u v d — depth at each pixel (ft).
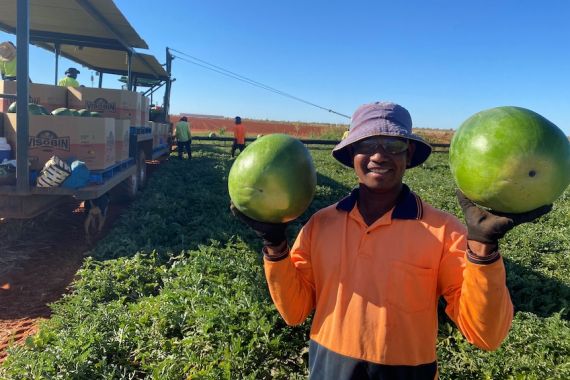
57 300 18.24
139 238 24.93
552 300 19.13
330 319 7.02
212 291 17.70
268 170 6.81
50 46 46.03
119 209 33.60
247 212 7.05
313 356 7.39
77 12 31.94
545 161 5.49
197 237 25.30
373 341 6.60
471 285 5.80
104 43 39.37
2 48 33.53
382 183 6.71
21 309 17.40
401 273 6.59
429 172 64.90
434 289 6.72
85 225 25.03
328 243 7.26
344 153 7.72
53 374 12.53
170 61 69.31
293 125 210.79
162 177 46.85
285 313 7.77
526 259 24.02
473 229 5.65
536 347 14.71
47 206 23.57
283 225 7.18
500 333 6.13
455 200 39.96
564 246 26.89
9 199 21.39
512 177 5.50
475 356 14.12
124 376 12.84
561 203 41.68
